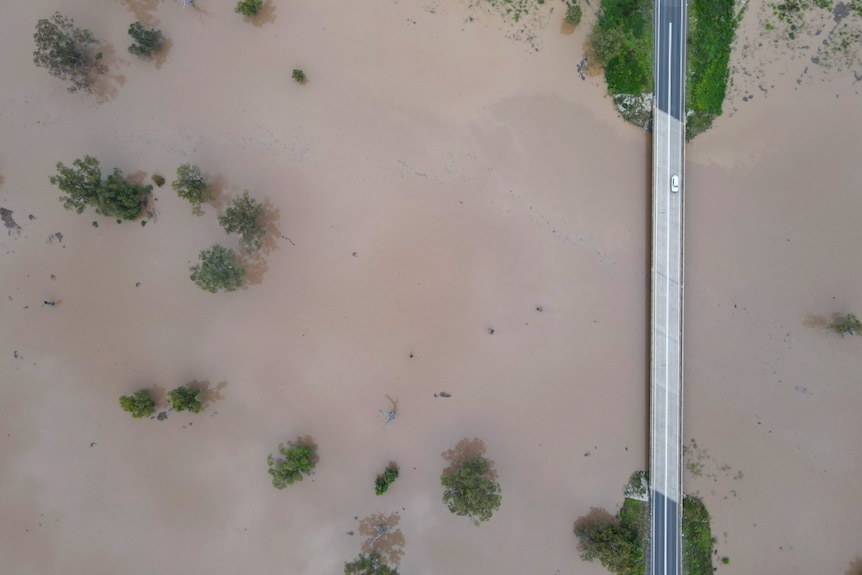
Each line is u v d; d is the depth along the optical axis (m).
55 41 66.56
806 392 68.44
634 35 68.44
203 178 69.44
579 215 69.12
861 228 68.31
